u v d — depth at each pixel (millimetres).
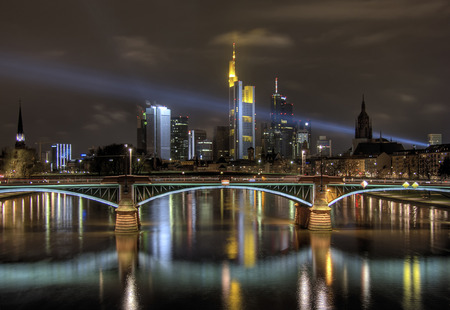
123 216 96562
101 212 134625
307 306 55531
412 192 191875
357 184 102812
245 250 81000
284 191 104125
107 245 84250
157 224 108875
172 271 68750
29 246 83562
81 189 96188
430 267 71062
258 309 54531
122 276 66375
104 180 97125
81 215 127062
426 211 134875
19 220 116625
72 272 68125
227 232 97875
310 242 87562
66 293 59656
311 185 102375
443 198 166000
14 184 93812
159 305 55750
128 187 97812
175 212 134000
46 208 145750
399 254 78625
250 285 62812
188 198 188000
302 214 106188
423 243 86812
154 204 160000
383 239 90375
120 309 54656
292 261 74188
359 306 55594
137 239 89688
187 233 96250
